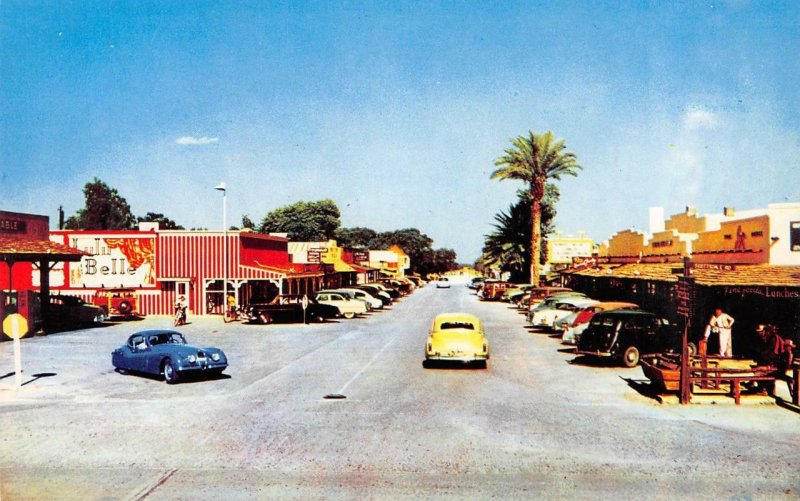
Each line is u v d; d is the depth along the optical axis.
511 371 20.14
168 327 36.19
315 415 14.23
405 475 10.30
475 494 9.46
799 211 21.62
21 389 17.58
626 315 21.23
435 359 20.27
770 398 15.48
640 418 13.91
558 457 11.18
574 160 57.50
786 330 20.44
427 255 161.50
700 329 23.16
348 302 42.09
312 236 117.88
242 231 44.62
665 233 34.12
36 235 36.06
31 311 31.36
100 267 45.00
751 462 10.91
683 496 9.37
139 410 14.92
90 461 11.11
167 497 9.41
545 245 69.38
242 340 29.36
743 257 23.69
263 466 10.78
